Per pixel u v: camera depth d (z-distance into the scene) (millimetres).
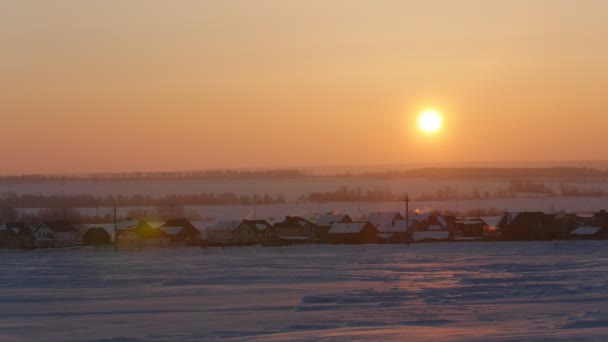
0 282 53500
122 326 35312
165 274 57469
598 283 47500
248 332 33469
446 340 30156
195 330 34094
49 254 85375
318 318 36625
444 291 45281
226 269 61062
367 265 63531
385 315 37188
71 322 36531
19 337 33312
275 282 51375
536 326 33281
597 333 30969
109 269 62438
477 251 80062
